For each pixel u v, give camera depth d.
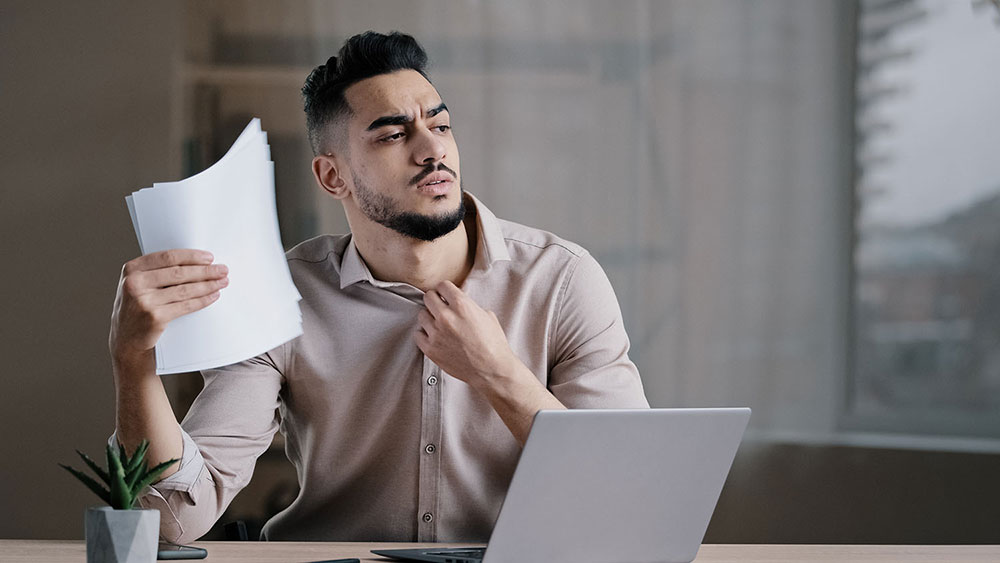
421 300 1.49
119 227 2.78
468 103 2.85
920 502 2.74
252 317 1.17
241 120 2.79
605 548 0.98
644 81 2.89
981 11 2.80
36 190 2.77
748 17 2.90
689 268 2.88
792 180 2.90
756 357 2.87
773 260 2.89
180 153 2.79
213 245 1.15
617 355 1.52
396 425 1.49
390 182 1.42
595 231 2.88
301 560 1.06
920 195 2.84
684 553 1.04
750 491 2.82
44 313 2.77
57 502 2.75
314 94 1.51
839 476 2.80
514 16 2.87
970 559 1.11
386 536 1.50
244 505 2.65
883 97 2.87
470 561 1.01
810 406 2.86
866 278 2.87
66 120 2.78
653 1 2.89
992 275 2.78
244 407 1.43
